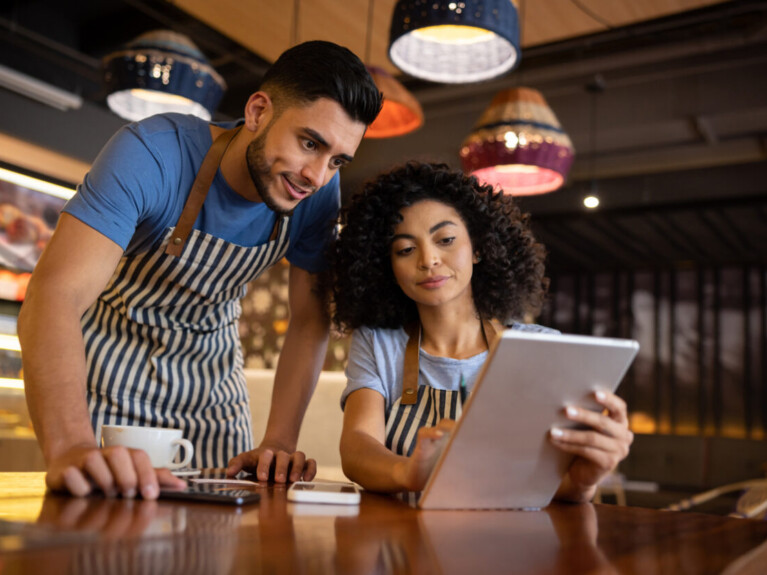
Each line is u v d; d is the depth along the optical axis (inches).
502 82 223.0
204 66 136.9
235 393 65.7
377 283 56.2
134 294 58.5
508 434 35.3
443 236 51.6
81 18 196.7
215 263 58.1
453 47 120.6
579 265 427.2
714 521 35.7
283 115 50.0
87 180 49.0
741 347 392.8
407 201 52.8
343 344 215.9
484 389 33.0
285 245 61.4
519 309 59.5
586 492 41.1
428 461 38.4
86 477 34.3
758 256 390.6
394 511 34.9
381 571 21.5
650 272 419.2
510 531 30.2
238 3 166.2
